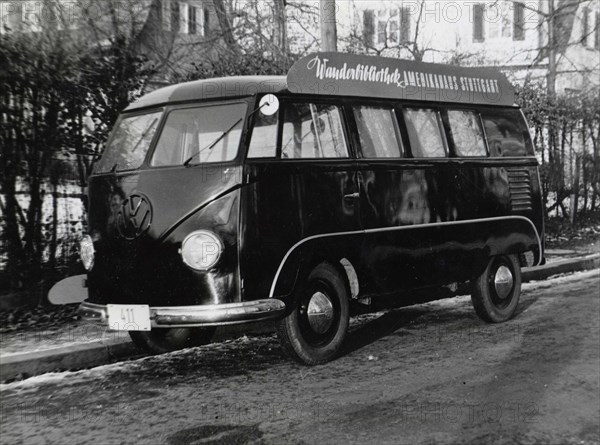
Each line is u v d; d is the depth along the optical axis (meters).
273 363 6.31
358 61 6.65
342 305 6.29
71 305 8.38
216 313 5.42
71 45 8.45
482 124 7.93
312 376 5.84
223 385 5.64
